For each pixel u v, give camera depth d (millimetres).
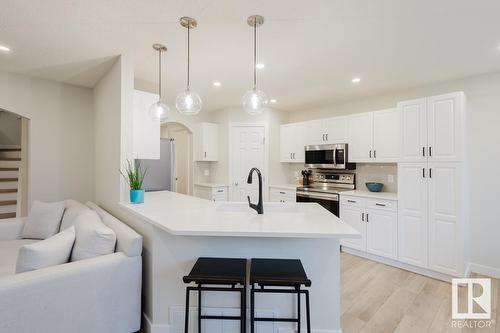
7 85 3025
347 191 3848
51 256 1686
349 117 3936
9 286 1394
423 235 2947
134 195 2477
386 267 3191
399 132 3148
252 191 4828
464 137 2738
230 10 1843
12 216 4160
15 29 2090
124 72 2574
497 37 2189
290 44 2352
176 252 1867
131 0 1724
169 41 2303
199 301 1696
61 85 3396
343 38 2229
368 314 2182
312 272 1824
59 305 1550
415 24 1999
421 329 1989
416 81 3307
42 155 3256
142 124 2752
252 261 1746
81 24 2020
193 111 2254
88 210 2477
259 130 4840
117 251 2018
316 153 4297
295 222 1756
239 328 1846
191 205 2404
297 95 4008
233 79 3314
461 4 1752
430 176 2902
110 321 1751
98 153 3357
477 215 3006
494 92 2932
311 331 1812
